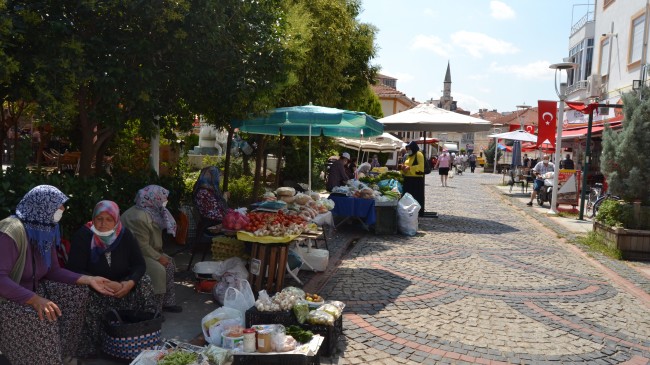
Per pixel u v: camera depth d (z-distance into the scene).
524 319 5.68
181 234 8.01
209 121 9.27
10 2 4.71
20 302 3.40
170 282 5.33
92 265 4.36
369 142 21.53
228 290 5.04
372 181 13.28
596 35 22.58
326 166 22.30
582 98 23.95
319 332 4.48
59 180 5.38
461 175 40.16
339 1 13.58
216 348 3.96
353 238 10.36
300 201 7.90
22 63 4.81
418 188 13.62
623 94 10.24
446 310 5.89
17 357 3.46
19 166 5.20
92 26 5.47
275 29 7.19
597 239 10.16
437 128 12.49
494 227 12.36
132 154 10.03
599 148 20.12
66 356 3.95
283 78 7.26
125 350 4.04
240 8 6.20
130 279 4.30
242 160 18.70
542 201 16.92
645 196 9.50
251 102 7.04
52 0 5.03
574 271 8.01
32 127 12.58
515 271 7.88
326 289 6.53
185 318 5.19
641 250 8.95
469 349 4.79
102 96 5.38
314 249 7.61
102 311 4.33
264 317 4.58
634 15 18.00
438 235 10.91
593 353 4.81
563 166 19.12
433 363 4.45
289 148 18.52
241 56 6.46
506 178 35.19
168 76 5.91
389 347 4.76
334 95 13.70
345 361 4.42
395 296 6.33
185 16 5.49
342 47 13.26
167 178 8.02
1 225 3.52
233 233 5.90
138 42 5.39
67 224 5.54
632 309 6.18
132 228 5.07
